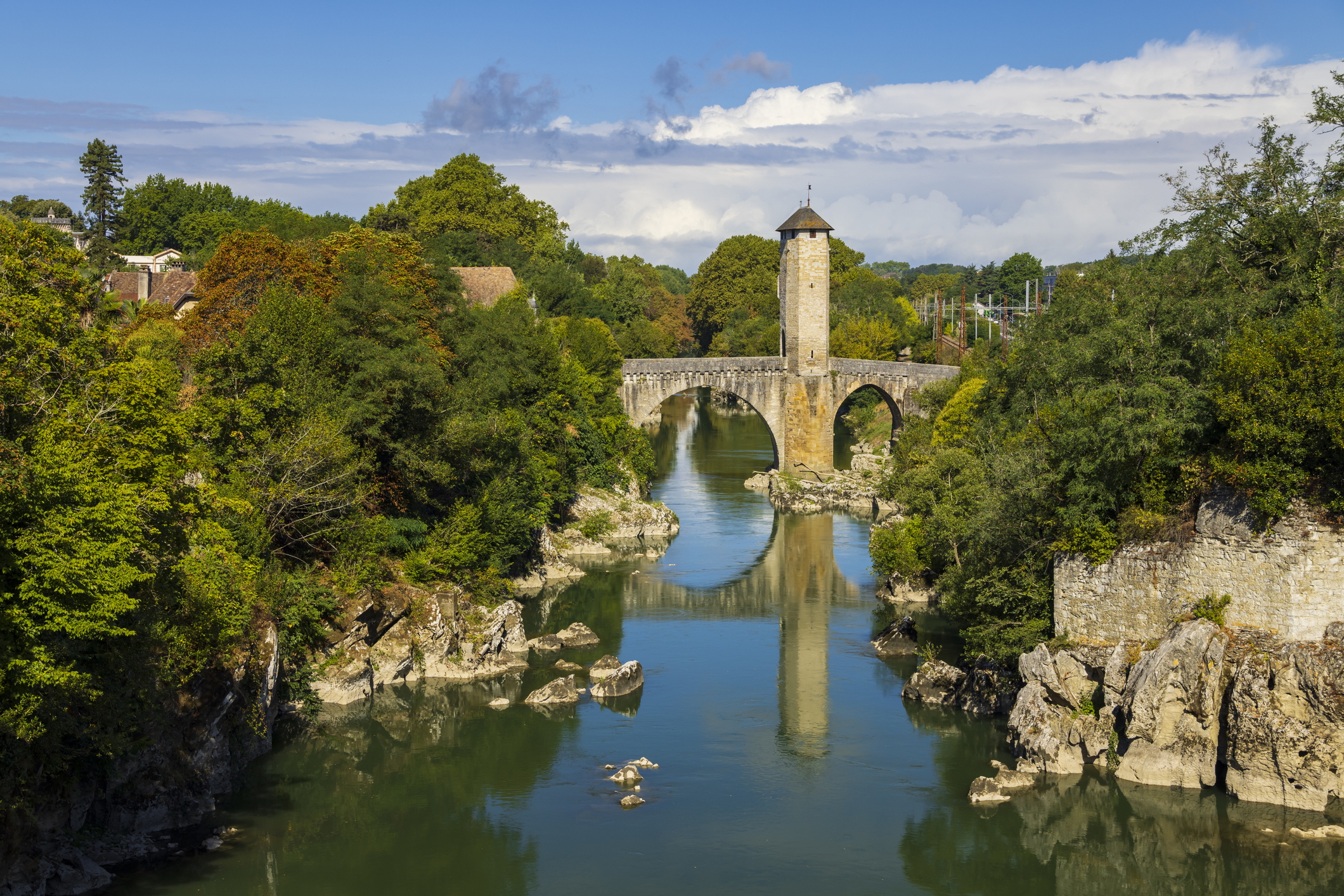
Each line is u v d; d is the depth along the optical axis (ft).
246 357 167.22
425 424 189.98
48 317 97.04
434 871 111.04
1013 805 124.67
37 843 99.35
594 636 195.62
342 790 131.23
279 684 151.02
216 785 127.54
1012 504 148.46
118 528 91.81
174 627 116.88
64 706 91.04
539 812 125.39
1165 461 127.95
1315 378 116.26
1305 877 106.42
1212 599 123.13
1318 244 141.08
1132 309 143.33
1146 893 106.73
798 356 386.32
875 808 125.90
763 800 128.16
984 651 153.89
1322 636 115.55
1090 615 133.80
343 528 165.37
